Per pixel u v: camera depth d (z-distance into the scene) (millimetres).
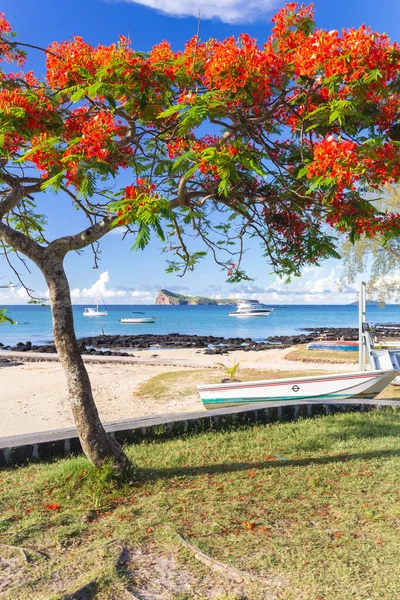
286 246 6746
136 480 5406
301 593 3156
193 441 7219
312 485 5191
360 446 6703
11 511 4664
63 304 5262
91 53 4941
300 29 4969
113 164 4891
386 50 3996
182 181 5262
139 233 3633
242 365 19906
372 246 20953
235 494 4969
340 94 4227
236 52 4332
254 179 6062
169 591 3219
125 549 3807
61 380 18266
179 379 16141
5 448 6168
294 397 9539
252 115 5309
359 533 4027
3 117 4301
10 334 52812
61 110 5223
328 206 4973
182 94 4355
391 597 3080
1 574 3529
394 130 4598
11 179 5398
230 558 3643
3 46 5797
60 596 3070
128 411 12039
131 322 72688
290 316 105625
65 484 5238
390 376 9516
